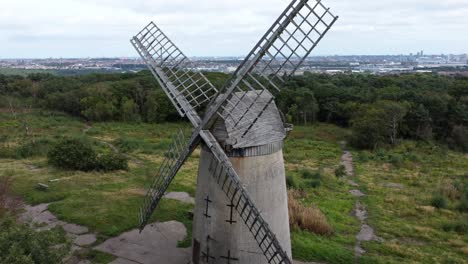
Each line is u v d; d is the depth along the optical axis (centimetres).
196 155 3759
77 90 7012
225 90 1138
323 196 2700
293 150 4641
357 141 5078
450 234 2072
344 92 6950
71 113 6744
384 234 2031
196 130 1138
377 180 3300
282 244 1225
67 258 1506
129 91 7038
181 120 6519
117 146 4112
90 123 6116
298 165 3841
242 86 1137
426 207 2495
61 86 7675
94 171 2748
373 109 5300
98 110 6222
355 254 1720
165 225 1858
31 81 8131
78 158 2784
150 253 1585
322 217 2017
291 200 2141
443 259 1744
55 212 1947
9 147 3406
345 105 6450
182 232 1791
